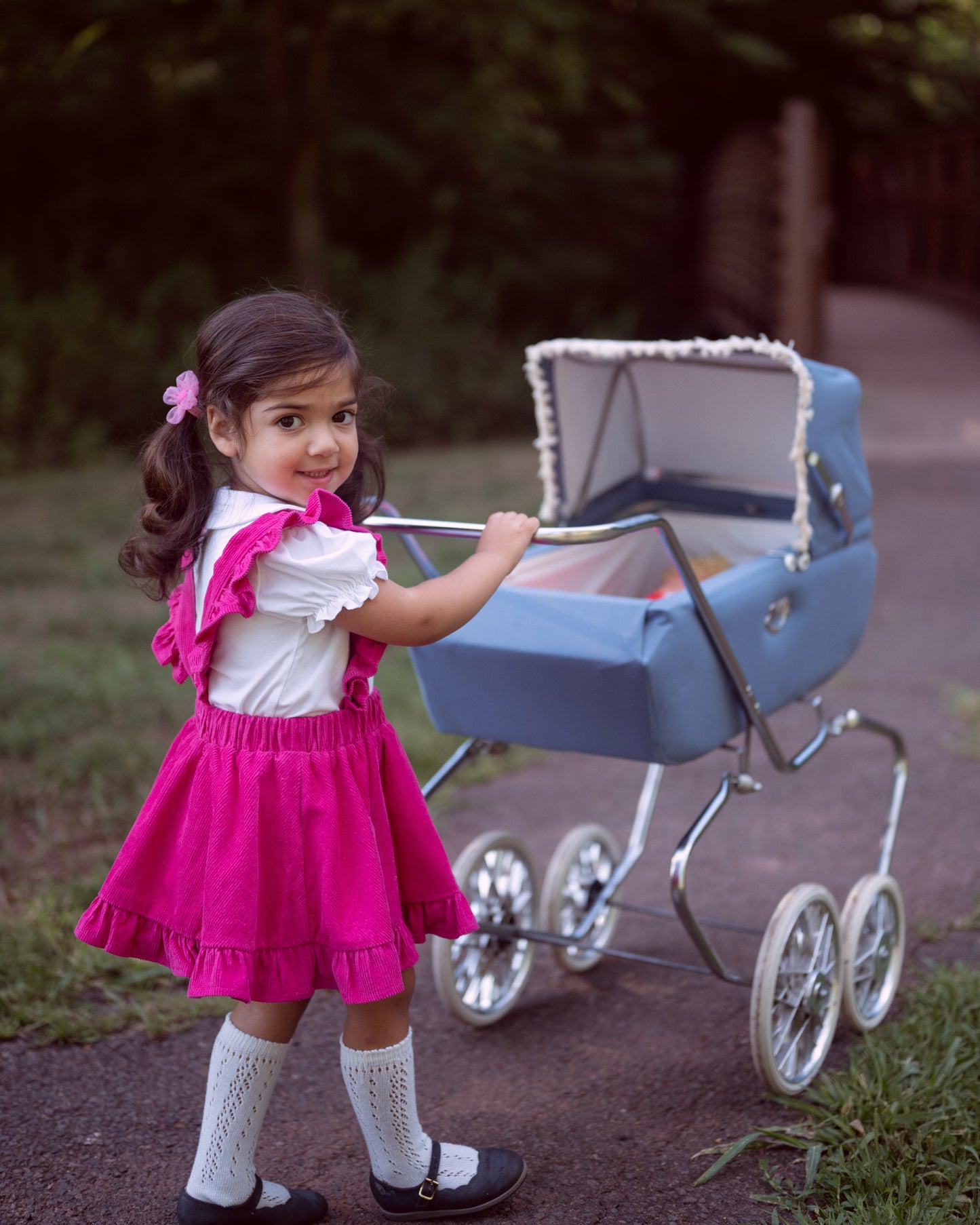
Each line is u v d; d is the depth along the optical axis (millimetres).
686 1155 2438
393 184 14703
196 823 2029
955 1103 2457
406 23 13242
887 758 4625
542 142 14547
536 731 2623
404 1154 2209
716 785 4445
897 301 19172
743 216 14523
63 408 10742
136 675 5379
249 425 1967
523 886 3152
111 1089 2684
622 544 3416
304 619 1976
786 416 3195
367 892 1986
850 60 21906
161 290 11797
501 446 12070
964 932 3324
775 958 2520
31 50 12188
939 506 8422
